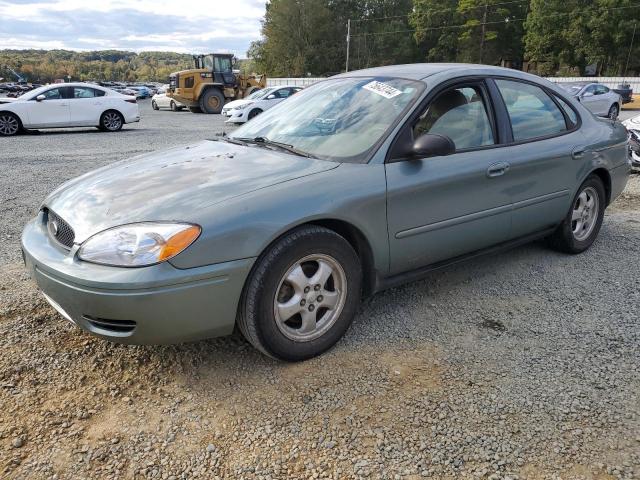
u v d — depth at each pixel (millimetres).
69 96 15438
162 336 2348
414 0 70250
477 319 3264
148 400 2463
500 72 3734
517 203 3609
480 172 3285
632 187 7113
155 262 2260
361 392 2516
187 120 21219
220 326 2459
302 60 69000
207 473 2033
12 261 4203
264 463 2082
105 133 15367
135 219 2395
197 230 2320
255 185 2623
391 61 71875
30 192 6801
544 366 2740
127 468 2055
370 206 2803
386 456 2113
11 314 3250
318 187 2674
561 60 59656
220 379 2619
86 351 2854
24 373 2645
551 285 3777
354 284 2869
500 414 2359
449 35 67938
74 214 2580
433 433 2240
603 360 2793
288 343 2666
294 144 3207
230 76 26656
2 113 14461
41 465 2059
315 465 2068
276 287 2543
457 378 2629
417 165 3025
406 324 3191
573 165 4004
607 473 2023
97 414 2363
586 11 55906
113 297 2244
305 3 68625
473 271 4031
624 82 38344
